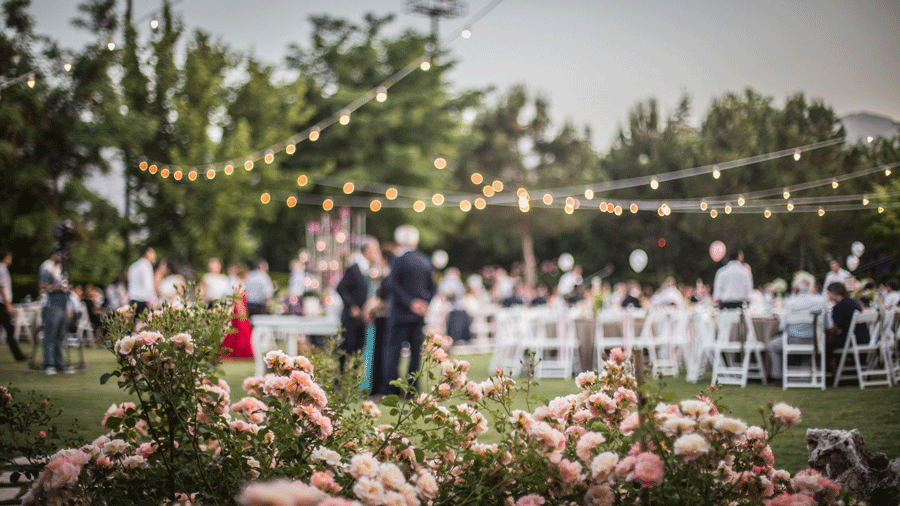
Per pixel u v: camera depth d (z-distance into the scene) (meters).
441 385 2.53
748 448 2.34
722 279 9.44
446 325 14.52
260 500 1.38
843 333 7.75
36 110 17.22
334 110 29.59
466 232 37.03
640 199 22.78
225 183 19.67
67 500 2.23
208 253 19.50
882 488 3.04
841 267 10.59
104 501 2.36
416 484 2.16
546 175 37.31
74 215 18.31
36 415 2.94
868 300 9.47
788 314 7.79
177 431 2.50
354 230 27.12
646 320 9.53
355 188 28.20
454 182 37.31
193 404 2.38
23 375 8.42
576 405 2.49
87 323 12.19
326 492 2.08
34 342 8.95
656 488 2.21
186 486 2.37
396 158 28.81
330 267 16.77
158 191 20.23
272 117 23.59
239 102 23.17
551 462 2.17
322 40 31.02
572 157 38.53
